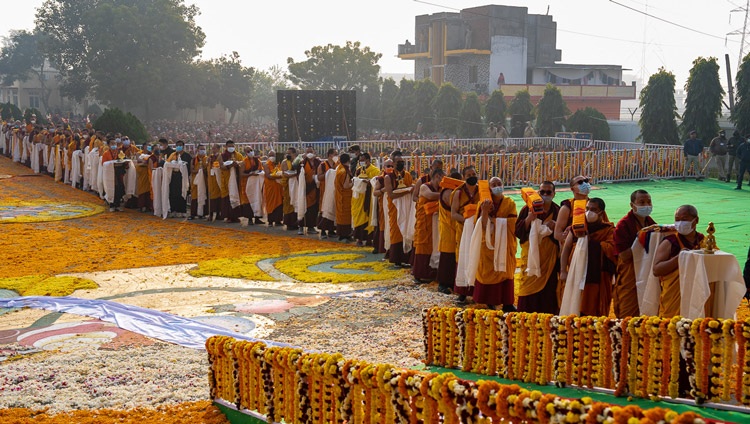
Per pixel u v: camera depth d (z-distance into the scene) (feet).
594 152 89.66
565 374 20.49
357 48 209.67
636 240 24.82
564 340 20.47
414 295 37.27
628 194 79.25
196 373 26.08
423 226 39.52
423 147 114.32
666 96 113.19
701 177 94.89
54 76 278.05
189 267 44.62
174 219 64.39
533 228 29.71
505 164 85.46
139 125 102.78
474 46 203.41
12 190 80.48
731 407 17.58
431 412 14.40
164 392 24.00
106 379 25.36
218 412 21.57
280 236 55.83
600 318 19.98
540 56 210.79
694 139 93.86
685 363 18.67
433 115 158.61
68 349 29.12
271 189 58.90
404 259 43.96
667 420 11.02
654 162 93.25
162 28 203.92
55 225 59.52
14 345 29.55
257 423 20.01
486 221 32.91
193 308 35.29
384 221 45.29
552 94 139.64
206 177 63.31
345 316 33.65
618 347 19.39
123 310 34.09
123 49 201.16
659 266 23.06
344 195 52.75
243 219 61.11
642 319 19.08
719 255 21.79
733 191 80.64
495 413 13.11
